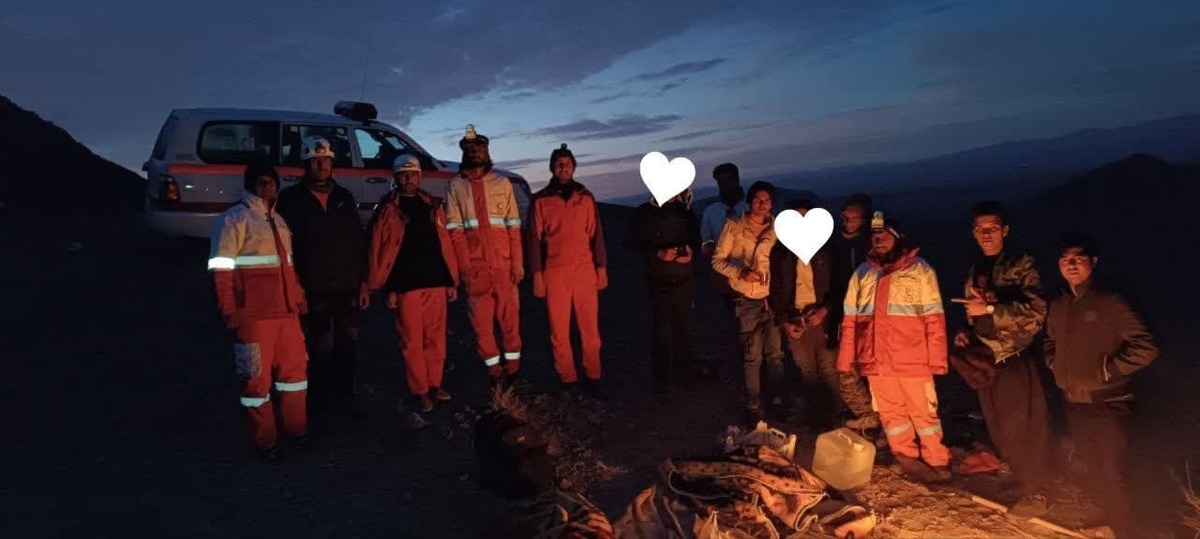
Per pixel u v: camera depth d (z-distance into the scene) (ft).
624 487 16.31
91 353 24.31
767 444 16.43
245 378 16.92
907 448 16.26
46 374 22.40
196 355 24.63
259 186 16.81
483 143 20.16
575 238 20.72
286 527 14.62
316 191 18.75
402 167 19.20
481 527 14.65
